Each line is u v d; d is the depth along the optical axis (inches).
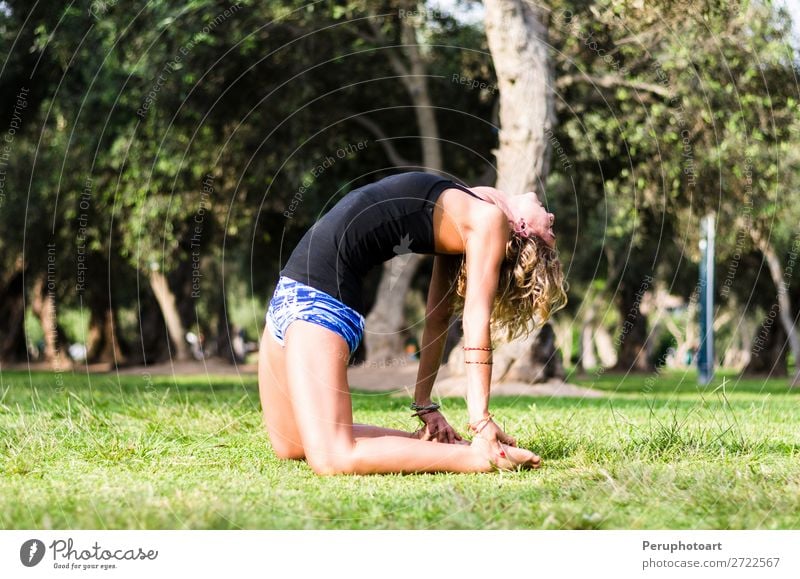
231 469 122.9
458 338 362.6
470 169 546.0
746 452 130.4
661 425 141.4
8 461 124.0
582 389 346.6
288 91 464.8
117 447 136.3
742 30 350.9
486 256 126.1
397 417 189.6
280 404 129.5
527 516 94.7
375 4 441.7
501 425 165.5
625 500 99.9
